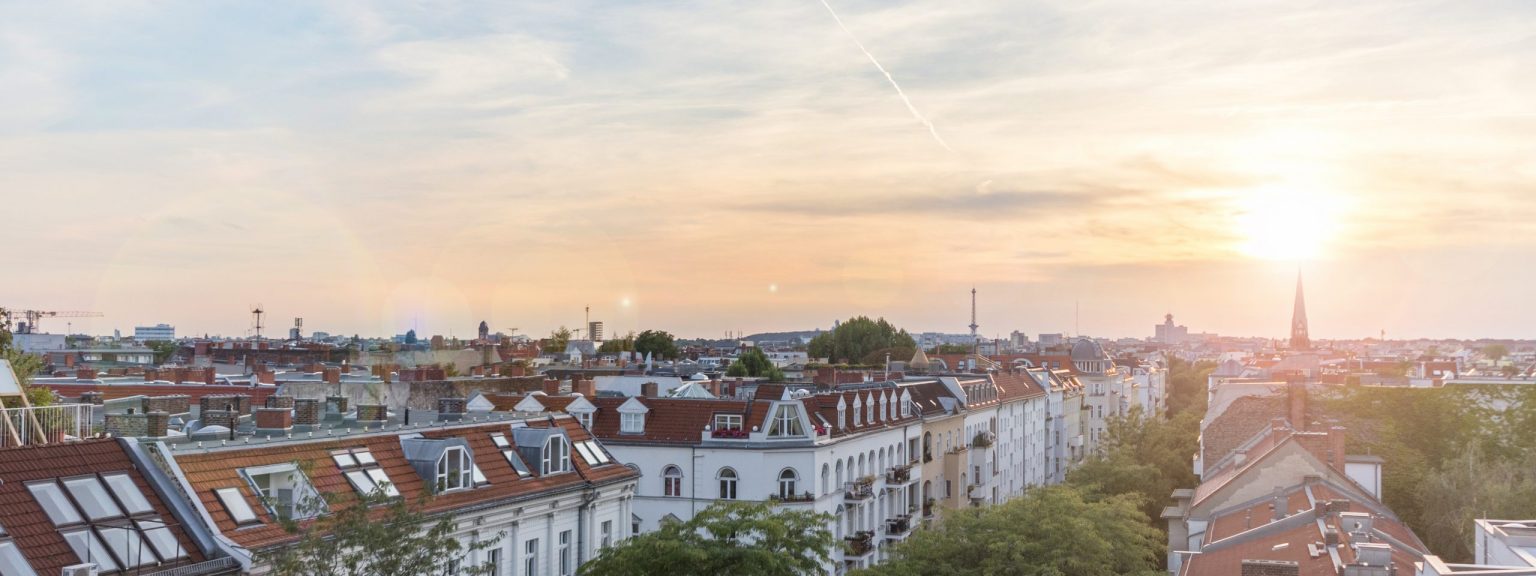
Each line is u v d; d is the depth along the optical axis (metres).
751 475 85.06
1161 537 84.75
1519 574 39.38
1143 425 124.88
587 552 62.38
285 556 41.34
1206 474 100.19
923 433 113.25
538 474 60.28
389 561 42.19
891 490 103.31
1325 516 65.50
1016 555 70.31
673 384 117.56
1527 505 73.88
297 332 189.00
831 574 87.94
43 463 40.47
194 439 50.75
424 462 54.31
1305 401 103.56
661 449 86.50
